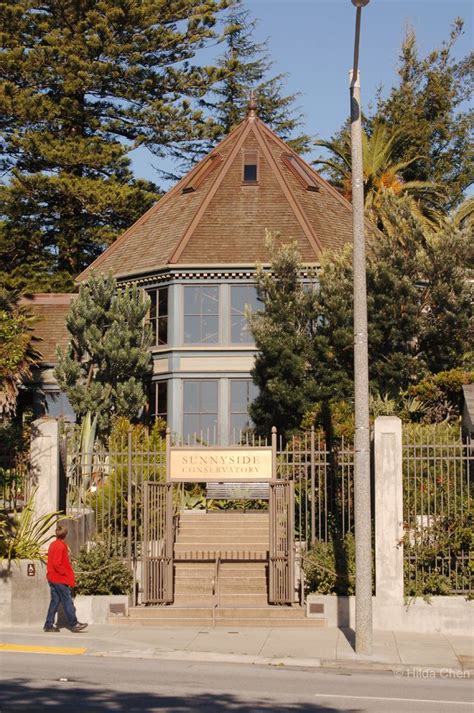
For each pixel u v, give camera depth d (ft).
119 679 42.78
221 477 60.39
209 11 147.54
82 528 65.00
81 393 95.25
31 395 106.01
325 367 85.92
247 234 103.19
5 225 144.97
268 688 41.93
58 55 143.43
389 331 86.58
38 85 146.41
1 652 49.62
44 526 58.75
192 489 81.51
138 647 51.31
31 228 148.46
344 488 63.72
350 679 45.21
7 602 57.00
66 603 55.31
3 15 142.92
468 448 59.21
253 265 99.25
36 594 57.26
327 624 57.77
